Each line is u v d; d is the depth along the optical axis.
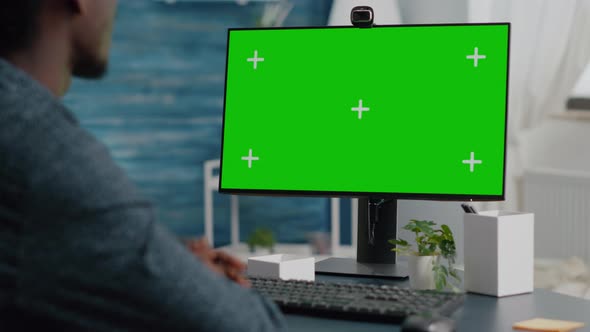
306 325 1.19
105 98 6.89
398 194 1.58
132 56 6.87
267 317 0.88
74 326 0.76
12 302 0.76
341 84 1.62
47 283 0.76
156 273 0.77
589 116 4.20
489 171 1.54
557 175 4.08
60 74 0.85
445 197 1.56
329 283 1.36
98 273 0.76
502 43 1.54
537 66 4.02
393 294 1.27
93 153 0.79
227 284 0.86
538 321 1.22
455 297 1.26
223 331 0.81
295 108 1.64
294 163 1.63
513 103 4.09
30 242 0.76
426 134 1.57
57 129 0.78
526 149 4.30
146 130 6.92
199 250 1.25
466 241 1.43
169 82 6.90
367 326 1.18
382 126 1.59
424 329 1.04
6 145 0.76
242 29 1.67
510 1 3.99
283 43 1.65
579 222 4.05
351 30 1.62
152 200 0.83
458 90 1.56
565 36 3.97
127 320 0.77
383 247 1.69
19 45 0.82
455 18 3.92
